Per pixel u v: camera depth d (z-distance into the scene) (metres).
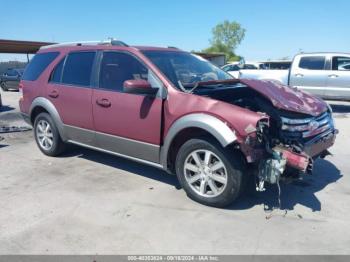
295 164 3.47
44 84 5.57
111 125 4.59
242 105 4.08
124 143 4.50
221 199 3.77
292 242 3.20
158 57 4.50
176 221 3.59
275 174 3.46
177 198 4.14
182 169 4.04
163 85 4.05
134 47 4.59
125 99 4.36
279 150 3.55
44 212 3.80
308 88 11.59
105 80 4.68
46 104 5.51
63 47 5.54
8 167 5.32
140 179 4.77
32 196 4.22
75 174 4.98
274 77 13.57
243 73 14.48
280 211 3.80
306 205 3.95
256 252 3.05
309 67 11.54
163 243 3.20
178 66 4.55
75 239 3.26
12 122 9.38
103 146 4.85
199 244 3.18
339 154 6.02
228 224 3.52
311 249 3.09
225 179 3.71
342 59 11.06
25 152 6.17
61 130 5.41
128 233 3.37
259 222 3.56
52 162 5.55
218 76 4.91
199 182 3.97
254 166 3.66
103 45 4.89
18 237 3.30
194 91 4.03
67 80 5.24
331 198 4.14
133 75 4.38
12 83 20.58
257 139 3.42
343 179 4.77
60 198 4.16
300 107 3.91
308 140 3.92
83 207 3.92
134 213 3.77
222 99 4.23
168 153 4.09
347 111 11.33
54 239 3.27
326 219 3.63
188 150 3.91
